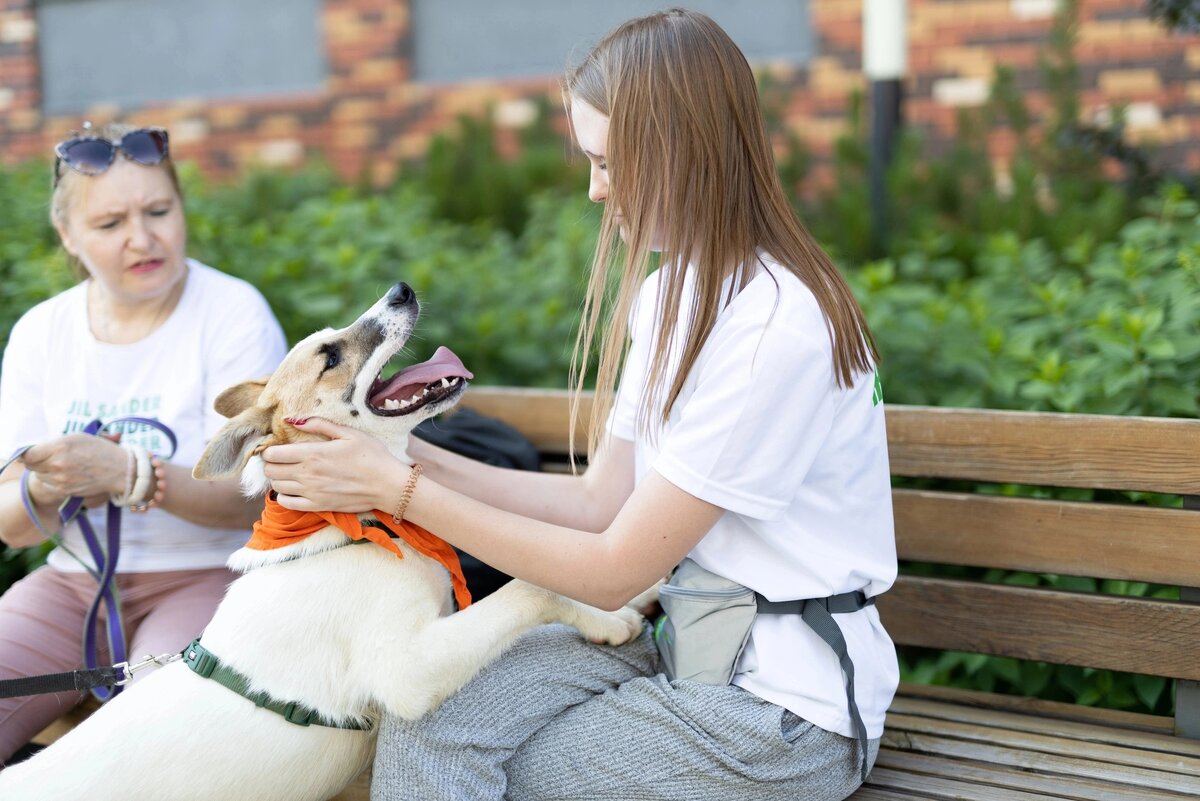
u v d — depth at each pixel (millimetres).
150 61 8727
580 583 2240
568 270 4930
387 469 2316
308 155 8148
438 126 7785
